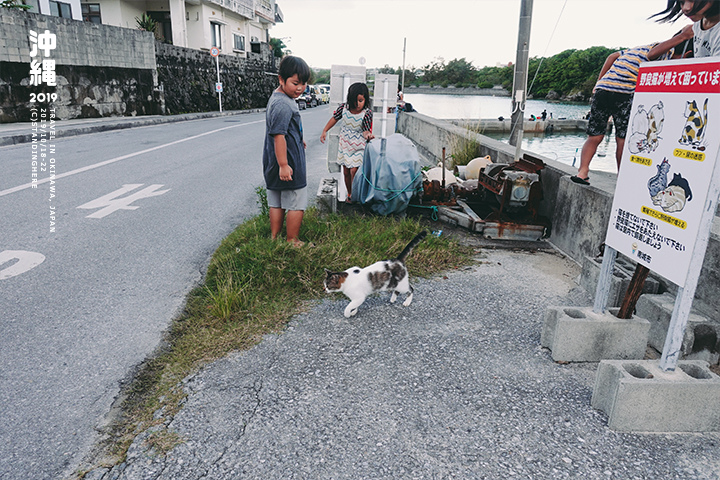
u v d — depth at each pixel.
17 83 15.60
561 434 2.42
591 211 4.64
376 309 3.81
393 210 6.00
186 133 15.97
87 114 18.73
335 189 6.26
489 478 2.12
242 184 8.23
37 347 3.17
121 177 8.56
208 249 5.09
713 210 2.16
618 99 4.51
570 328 2.99
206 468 2.16
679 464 2.24
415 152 6.07
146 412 2.55
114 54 19.91
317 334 3.38
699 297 3.25
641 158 2.61
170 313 3.68
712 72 2.06
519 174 5.47
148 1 30.05
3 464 2.19
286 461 2.20
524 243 5.55
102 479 2.11
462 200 6.71
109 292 4.02
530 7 9.51
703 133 2.14
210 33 32.69
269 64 44.38
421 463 2.20
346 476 2.12
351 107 5.89
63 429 2.42
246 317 3.59
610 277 3.06
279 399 2.65
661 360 2.53
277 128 4.19
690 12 3.62
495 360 3.09
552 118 27.23
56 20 16.77
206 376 2.86
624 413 2.41
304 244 4.67
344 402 2.63
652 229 2.54
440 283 4.33
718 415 2.43
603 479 2.13
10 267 4.47
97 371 2.92
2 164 9.34
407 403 2.63
